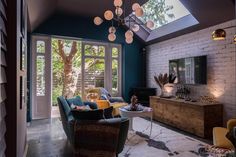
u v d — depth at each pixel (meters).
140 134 4.11
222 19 4.00
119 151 2.90
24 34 2.75
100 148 2.68
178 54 5.40
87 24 5.93
